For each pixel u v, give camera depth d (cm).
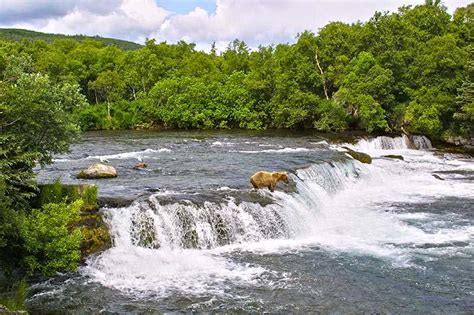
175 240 1702
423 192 2753
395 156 3778
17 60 1697
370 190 2831
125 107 7206
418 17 5859
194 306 1256
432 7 5900
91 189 1652
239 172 2622
